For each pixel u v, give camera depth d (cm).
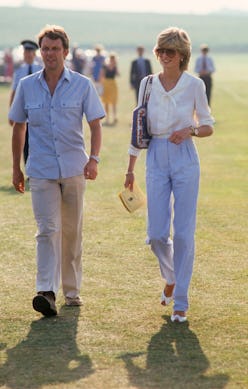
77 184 1526
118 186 2952
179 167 1453
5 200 2678
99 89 5716
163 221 1469
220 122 5519
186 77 1449
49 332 1430
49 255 1520
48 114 1493
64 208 1546
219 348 1348
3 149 4175
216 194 2775
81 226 1564
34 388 1195
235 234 2173
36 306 1487
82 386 1202
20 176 1573
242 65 17038
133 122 1480
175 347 1355
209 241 2094
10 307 1570
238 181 3062
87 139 4569
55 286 1527
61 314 1525
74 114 1499
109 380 1223
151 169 1474
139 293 1655
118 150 4059
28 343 1377
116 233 2183
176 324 1465
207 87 6144
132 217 2386
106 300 1608
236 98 7775
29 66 2805
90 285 1712
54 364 1285
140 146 1487
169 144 1458
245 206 2558
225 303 1585
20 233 2197
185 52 1433
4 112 6594
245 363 1285
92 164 1509
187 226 1461
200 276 1772
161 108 1453
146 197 1548
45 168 1503
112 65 5659
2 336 1412
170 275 1516
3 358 1312
